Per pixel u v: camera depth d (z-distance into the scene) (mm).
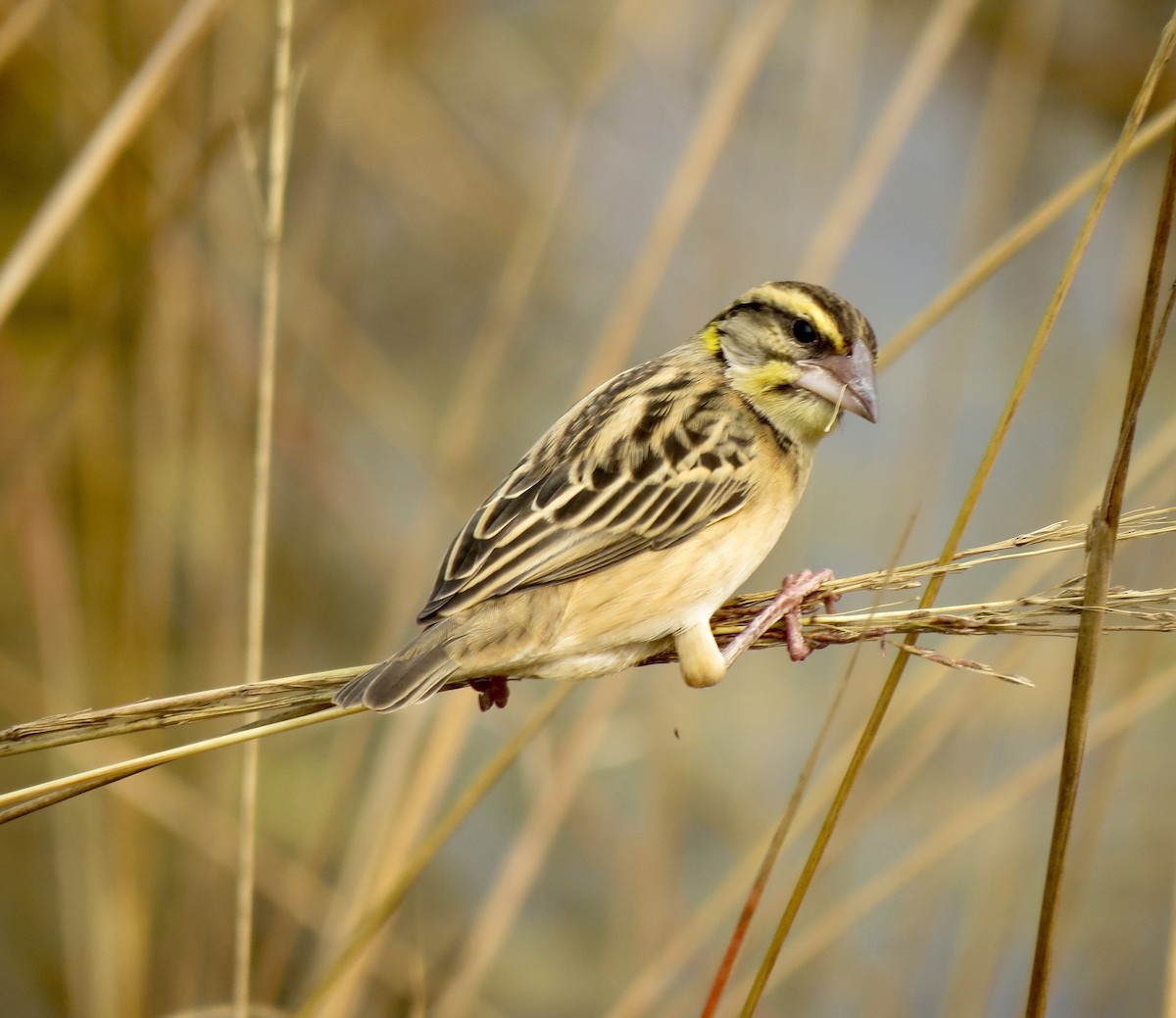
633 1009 9523
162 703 6656
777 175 12453
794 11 13359
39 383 11195
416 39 14953
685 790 11211
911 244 17234
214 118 10859
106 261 10789
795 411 8477
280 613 13094
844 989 11844
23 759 11992
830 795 10039
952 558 6691
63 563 10938
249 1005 9219
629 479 7801
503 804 13336
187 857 11219
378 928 8195
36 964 11891
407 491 14953
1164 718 13367
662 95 15969
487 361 10828
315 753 12117
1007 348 16234
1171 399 15102
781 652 13531
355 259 14219
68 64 10984
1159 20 16516
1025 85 12141
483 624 7289
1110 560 6152
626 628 7660
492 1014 11297
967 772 11672
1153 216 12531
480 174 15562
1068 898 11297
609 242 16172
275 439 13109
